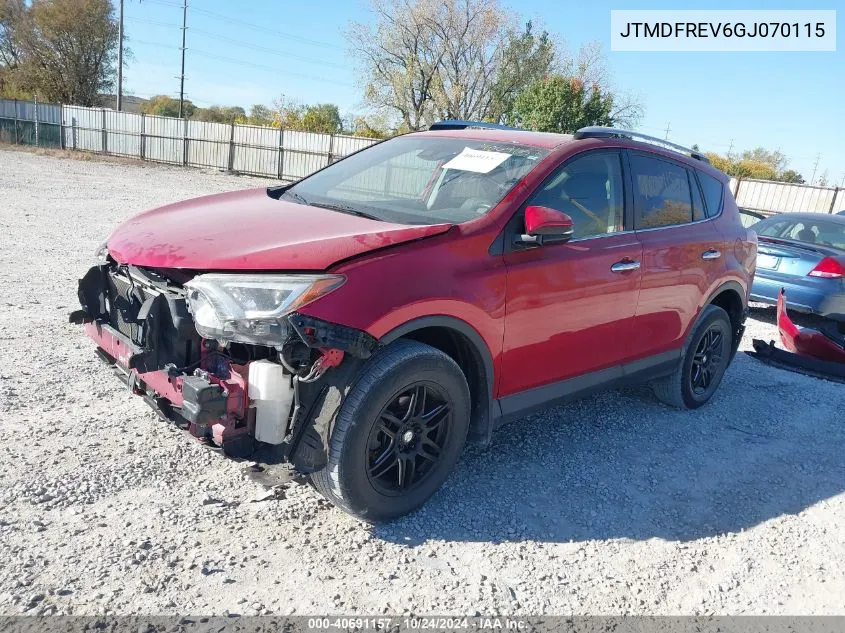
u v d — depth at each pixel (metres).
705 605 2.91
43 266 7.82
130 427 3.88
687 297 4.68
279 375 2.76
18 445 3.54
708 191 5.09
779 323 6.87
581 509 3.57
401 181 3.96
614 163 4.18
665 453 4.37
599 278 3.87
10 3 51.75
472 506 3.46
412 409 3.11
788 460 4.46
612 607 2.82
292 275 2.76
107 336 3.37
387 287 2.89
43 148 34.34
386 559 2.95
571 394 3.97
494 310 3.31
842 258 8.19
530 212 3.33
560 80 34.97
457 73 43.09
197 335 2.88
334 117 50.78
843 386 6.19
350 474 2.91
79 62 50.25
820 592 3.09
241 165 31.20
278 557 2.88
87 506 3.08
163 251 3.02
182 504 3.18
